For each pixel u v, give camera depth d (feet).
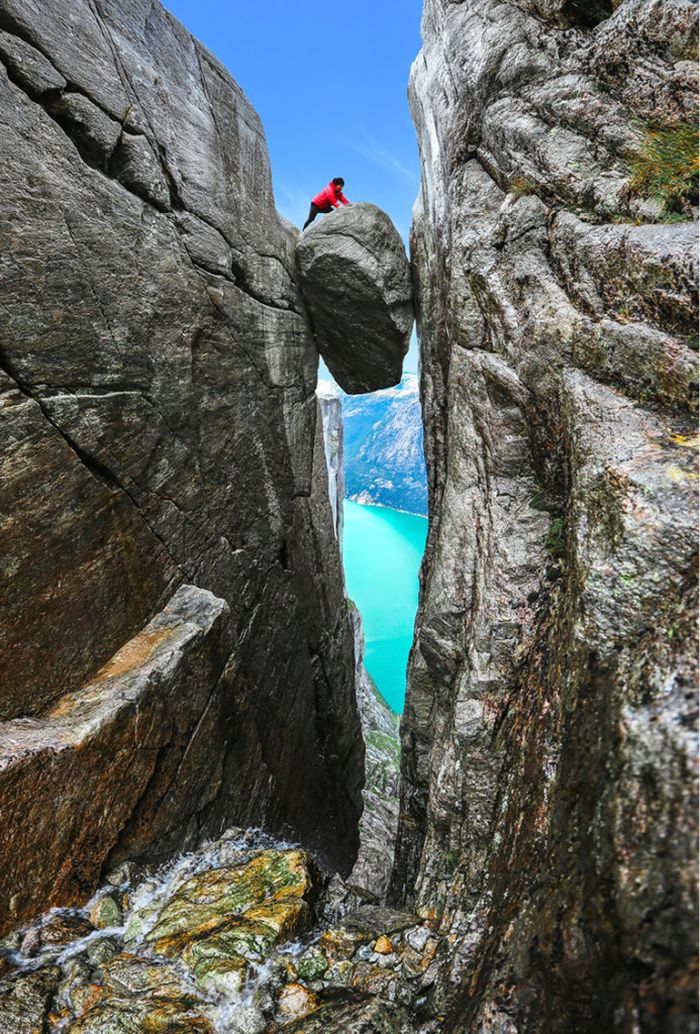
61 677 23.68
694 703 10.19
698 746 9.46
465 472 31.53
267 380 43.98
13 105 21.43
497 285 29.01
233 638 32.07
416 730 37.37
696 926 7.77
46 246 22.81
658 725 10.42
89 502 25.45
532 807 15.98
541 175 26.66
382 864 68.85
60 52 23.65
